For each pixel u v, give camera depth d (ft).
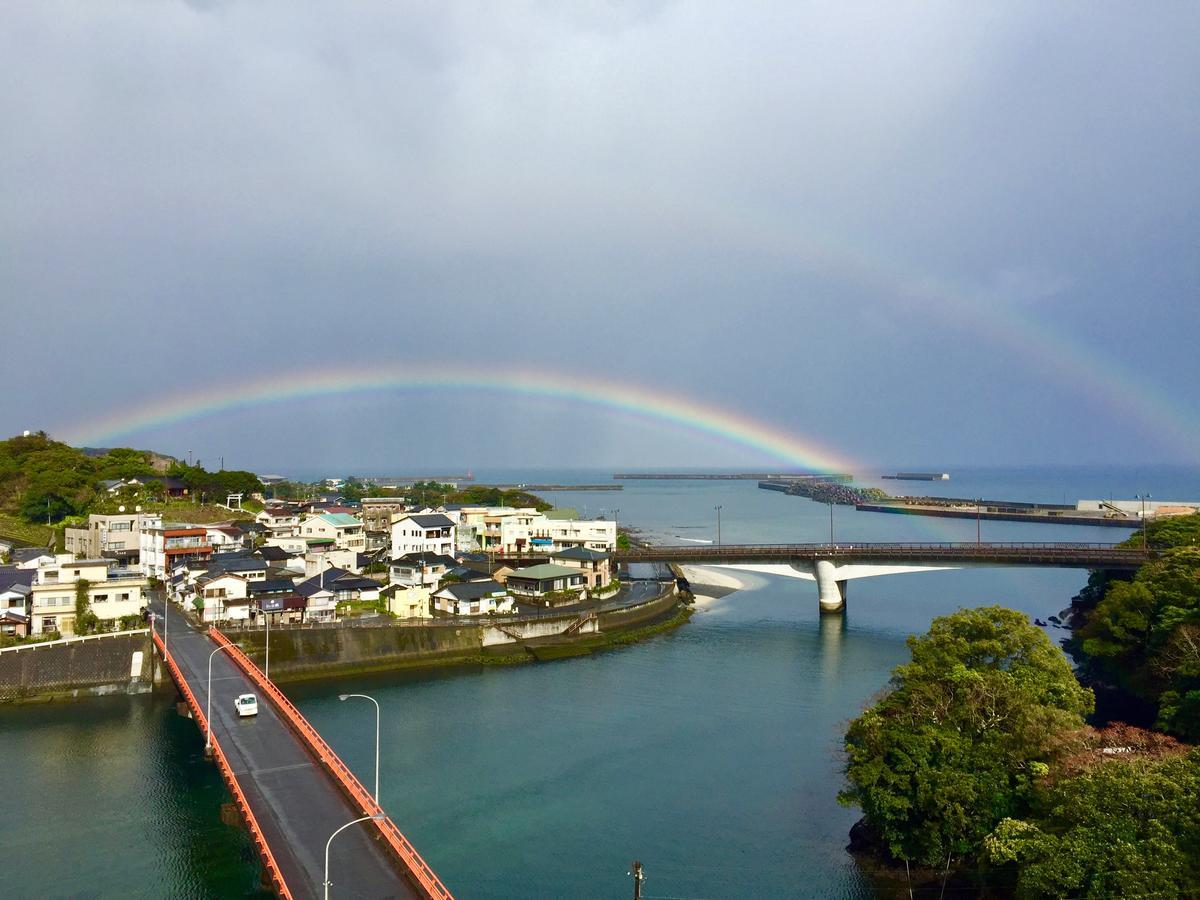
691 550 364.58
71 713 196.54
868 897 115.44
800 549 356.18
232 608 259.80
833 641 286.25
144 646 221.87
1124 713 178.91
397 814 141.38
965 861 113.19
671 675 237.66
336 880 100.68
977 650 137.39
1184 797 80.94
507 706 205.67
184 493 477.36
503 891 117.29
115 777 157.48
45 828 136.05
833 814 142.61
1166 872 74.95
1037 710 114.93
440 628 257.14
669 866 124.67
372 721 192.54
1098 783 88.12
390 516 514.27
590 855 127.85
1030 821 97.81
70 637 224.74
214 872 122.21
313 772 135.54
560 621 280.92
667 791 152.15
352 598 289.53
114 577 258.57
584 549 365.61
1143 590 180.96
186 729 185.57
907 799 112.27
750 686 224.94
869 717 124.67
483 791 151.53
